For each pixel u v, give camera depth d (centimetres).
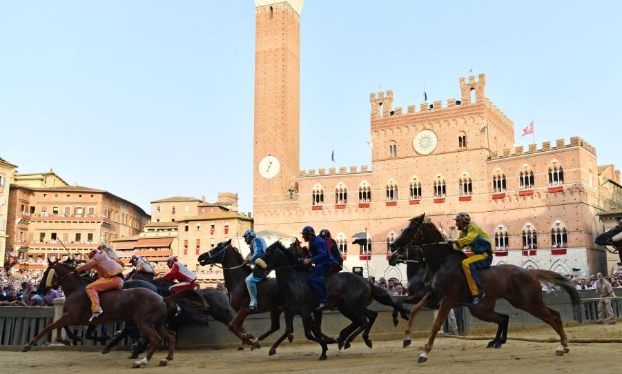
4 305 2645
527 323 2939
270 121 9831
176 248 11988
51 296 2753
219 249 2186
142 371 1711
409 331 1909
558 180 7438
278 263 1975
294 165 9950
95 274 2138
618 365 1438
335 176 9162
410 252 2434
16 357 2127
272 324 2253
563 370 1381
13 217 11812
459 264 1781
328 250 2044
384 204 8712
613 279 5119
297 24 10594
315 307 1953
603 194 8044
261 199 9625
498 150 8619
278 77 9944
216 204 14175
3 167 11044
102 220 12738
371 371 1516
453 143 8344
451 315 2748
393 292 3409
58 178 14175
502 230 7788
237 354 2189
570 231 7231
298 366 1722
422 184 8469
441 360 1694
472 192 8088
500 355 1770
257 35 10231
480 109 8200
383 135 8912
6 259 11006
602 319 3334
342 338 2062
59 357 2122
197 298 2019
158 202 14425
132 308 1878
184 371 1688
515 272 1828
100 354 2219
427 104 8619
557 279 1889
